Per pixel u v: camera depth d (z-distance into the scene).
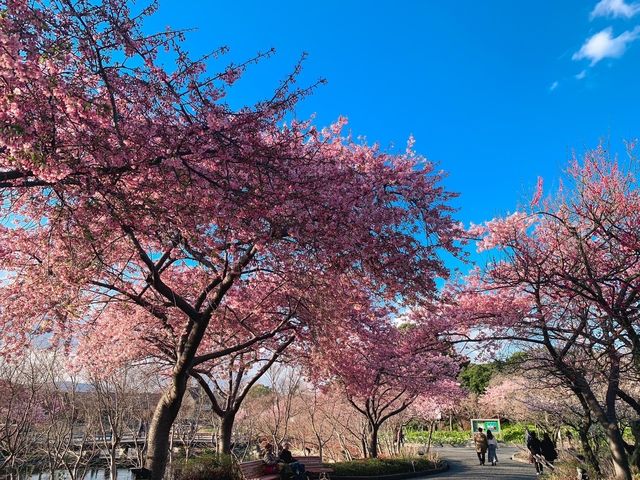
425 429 41.53
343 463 16.98
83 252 6.84
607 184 8.69
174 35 5.94
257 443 19.78
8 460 10.47
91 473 15.95
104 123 5.45
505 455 25.39
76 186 5.92
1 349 9.83
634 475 9.84
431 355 18.05
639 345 7.95
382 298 9.73
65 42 5.16
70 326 10.35
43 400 11.91
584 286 7.90
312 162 7.40
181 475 11.15
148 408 15.30
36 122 4.93
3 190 6.20
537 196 10.33
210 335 12.38
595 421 11.22
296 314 11.23
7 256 8.79
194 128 5.97
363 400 18.58
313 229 7.04
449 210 9.29
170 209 6.27
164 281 11.85
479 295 11.85
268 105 6.50
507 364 10.18
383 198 8.51
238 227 6.74
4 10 4.63
